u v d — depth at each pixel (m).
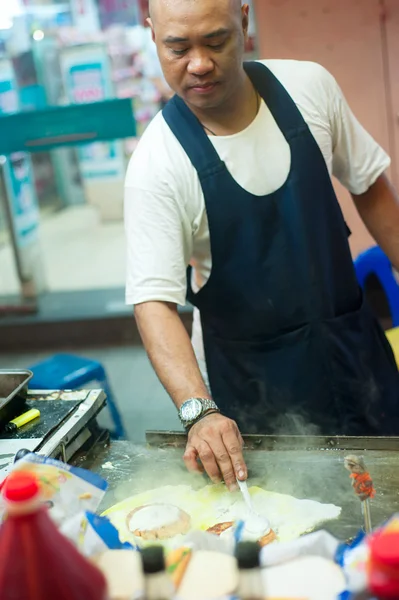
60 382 2.40
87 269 5.08
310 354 1.70
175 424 3.26
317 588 0.92
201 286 1.75
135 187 1.59
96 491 1.10
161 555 0.77
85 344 4.38
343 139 1.69
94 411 1.48
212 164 1.58
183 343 1.51
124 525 1.18
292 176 1.60
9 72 4.09
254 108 1.61
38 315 4.52
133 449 1.42
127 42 4.04
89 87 4.13
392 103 3.56
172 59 1.42
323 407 1.73
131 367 3.96
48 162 5.37
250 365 1.73
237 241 1.63
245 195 1.59
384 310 3.87
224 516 1.20
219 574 0.95
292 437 1.37
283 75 1.63
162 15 1.39
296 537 1.12
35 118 3.93
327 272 1.68
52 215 5.65
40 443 1.34
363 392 1.72
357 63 3.53
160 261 1.56
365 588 0.81
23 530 0.73
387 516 1.14
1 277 4.90
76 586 0.73
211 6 1.36
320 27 3.49
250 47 3.61
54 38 4.09
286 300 1.68
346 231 1.73
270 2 3.48
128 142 5.12
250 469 1.31
